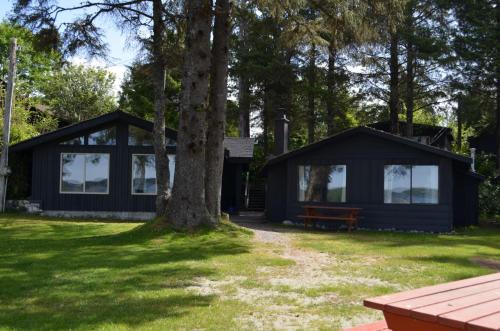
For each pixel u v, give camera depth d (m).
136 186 21.59
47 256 10.16
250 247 12.06
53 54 16.41
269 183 21.78
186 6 14.23
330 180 19.98
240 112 36.59
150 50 16.70
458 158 18.42
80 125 21.38
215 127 14.84
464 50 28.94
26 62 42.34
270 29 17.66
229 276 8.66
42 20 15.55
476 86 30.50
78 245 11.84
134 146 21.66
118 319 5.88
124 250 11.12
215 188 14.67
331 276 8.91
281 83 34.59
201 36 13.62
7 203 21.42
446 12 29.12
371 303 3.51
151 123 21.52
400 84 31.62
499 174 30.23
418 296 3.67
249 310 6.45
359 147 19.66
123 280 8.03
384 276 8.98
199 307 6.50
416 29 28.78
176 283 7.96
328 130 35.50
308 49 17.64
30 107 30.77
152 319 5.90
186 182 13.66
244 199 31.20
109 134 21.73
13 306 6.41
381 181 19.31
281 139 24.42
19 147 21.36
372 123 35.31
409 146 19.00
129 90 36.34
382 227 19.16
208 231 13.52
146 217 21.39
